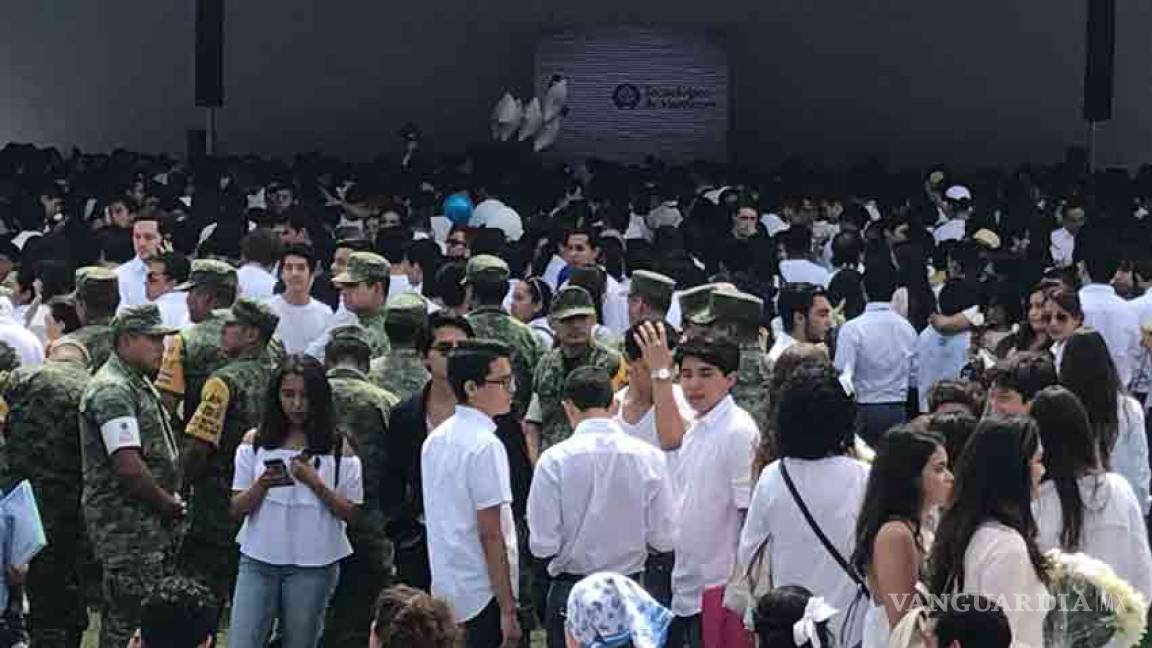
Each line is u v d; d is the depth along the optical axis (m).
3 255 12.09
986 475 5.93
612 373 8.77
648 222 18.09
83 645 9.40
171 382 9.08
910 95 25.97
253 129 26.02
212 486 8.66
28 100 25.53
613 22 26.08
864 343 11.07
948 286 11.54
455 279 9.59
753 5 26.09
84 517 8.29
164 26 25.66
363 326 9.86
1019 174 21.27
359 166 20.73
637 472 7.53
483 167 21.03
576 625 5.52
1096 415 7.82
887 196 19.95
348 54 26.08
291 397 7.96
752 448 7.29
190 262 10.56
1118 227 16.78
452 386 7.60
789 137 26.20
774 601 5.63
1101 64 22.16
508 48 26.12
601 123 22.66
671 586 7.66
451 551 7.50
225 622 9.41
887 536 6.05
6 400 8.62
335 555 8.07
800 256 13.52
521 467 8.40
